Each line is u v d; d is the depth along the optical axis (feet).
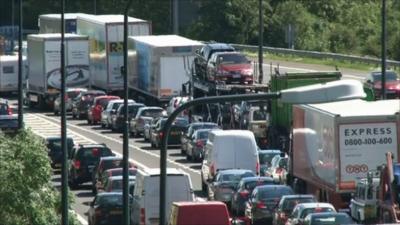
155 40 486.79
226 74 438.40
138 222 260.01
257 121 385.91
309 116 286.25
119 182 286.66
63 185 230.48
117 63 518.78
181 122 409.08
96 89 531.91
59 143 353.72
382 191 246.06
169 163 374.63
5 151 221.25
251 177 291.99
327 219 233.35
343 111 273.13
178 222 205.16
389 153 247.70
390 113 270.87
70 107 507.30
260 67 446.60
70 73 528.22
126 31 228.22
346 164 270.87
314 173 283.59
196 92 454.81
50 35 530.27
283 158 312.71
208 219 205.57
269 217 268.00
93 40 532.32
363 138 270.67
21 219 219.41
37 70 530.68
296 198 258.57
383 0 351.67
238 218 271.69
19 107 313.53
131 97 510.17
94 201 263.08
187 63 472.44
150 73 482.28
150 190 255.50
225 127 412.57
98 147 336.08
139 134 440.04
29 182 220.64
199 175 350.43
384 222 245.24
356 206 253.03
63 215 226.58
